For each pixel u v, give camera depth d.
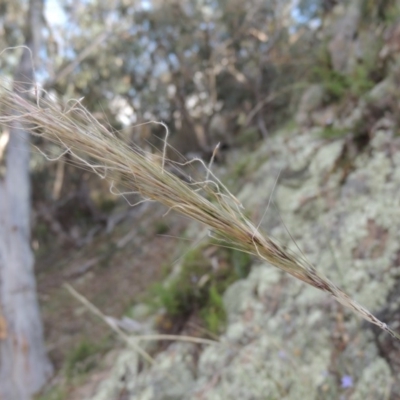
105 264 8.20
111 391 3.40
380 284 2.27
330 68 4.52
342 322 2.29
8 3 7.33
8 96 0.75
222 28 9.23
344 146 3.33
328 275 2.54
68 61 8.95
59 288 8.24
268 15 8.66
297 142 4.14
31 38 6.80
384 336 2.10
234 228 0.79
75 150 0.78
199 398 2.70
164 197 0.77
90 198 11.05
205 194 0.88
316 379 2.20
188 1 9.29
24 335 5.57
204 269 3.67
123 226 9.84
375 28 4.11
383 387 1.97
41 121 0.74
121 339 4.37
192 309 3.51
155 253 7.30
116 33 8.91
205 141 9.73
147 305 4.46
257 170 4.59
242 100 9.79
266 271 3.08
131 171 0.76
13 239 5.82
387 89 3.16
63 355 5.86
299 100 5.62
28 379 5.49
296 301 2.63
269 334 2.62
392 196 2.60
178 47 9.48
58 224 10.80
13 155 5.89
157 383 3.05
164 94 10.48
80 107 0.77
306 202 3.23
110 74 9.68
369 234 2.54
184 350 3.13
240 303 3.12
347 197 2.92
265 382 2.40
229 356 2.79
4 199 5.85
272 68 8.43
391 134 2.93
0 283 5.60
